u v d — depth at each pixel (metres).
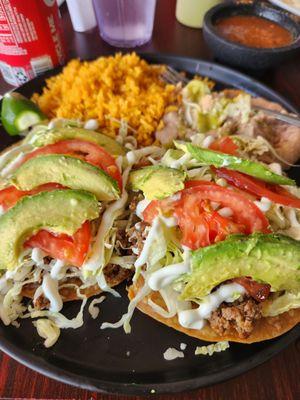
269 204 0.20
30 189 0.20
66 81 0.28
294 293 0.19
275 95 0.28
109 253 0.21
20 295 0.21
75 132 0.24
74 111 0.27
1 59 0.30
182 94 0.28
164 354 0.19
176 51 0.35
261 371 0.19
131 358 0.19
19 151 0.24
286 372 0.19
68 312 0.21
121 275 0.22
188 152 0.22
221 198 0.20
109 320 0.21
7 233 0.19
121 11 0.33
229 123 0.27
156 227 0.20
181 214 0.20
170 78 0.30
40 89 0.30
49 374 0.18
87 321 0.20
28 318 0.20
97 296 0.21
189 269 0.19
